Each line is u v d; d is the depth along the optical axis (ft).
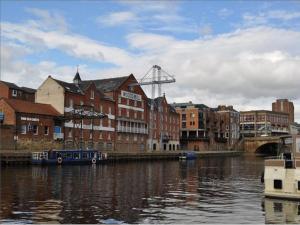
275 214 72.74
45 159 198.49
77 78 283.18
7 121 222.07
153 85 339.98
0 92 262.47
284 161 86.17
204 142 437.99
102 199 88.84
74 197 91.15
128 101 321.32
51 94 258.37
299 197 84.23
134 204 82.94
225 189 110.11
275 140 446.60
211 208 78.95
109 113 297.74
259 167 216.74
